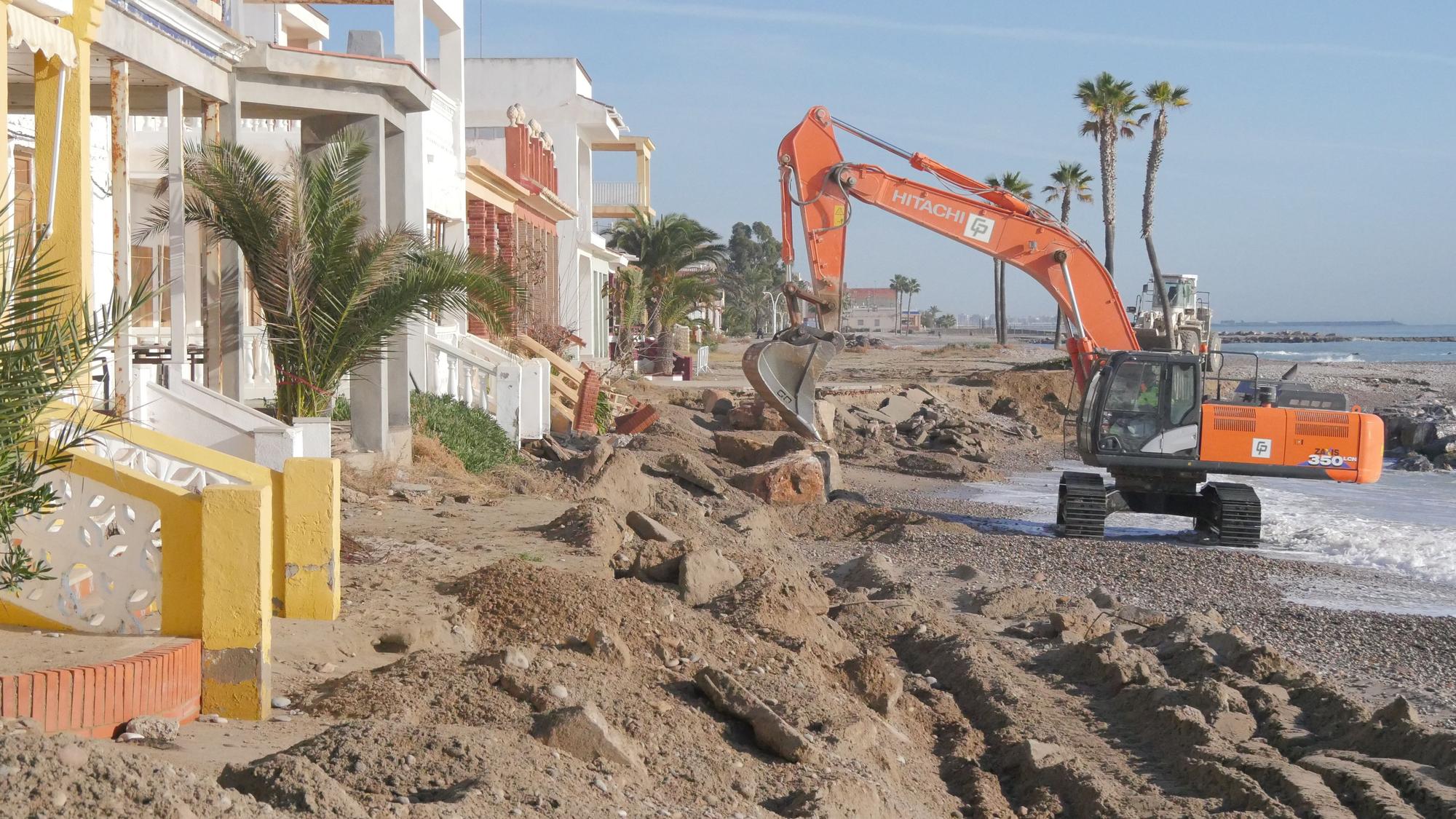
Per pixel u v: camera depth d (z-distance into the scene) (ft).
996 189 75.00
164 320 64.08
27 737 13.37
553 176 124.06
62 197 31.60
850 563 54.13
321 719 21.18
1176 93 214.28
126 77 37.14
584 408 88.89
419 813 15.80
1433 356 426.51
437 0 81.46
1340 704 32.71
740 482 74.84
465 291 51.39
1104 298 74.84
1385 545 69.41
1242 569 59.77
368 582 33.30
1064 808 26.02
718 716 25.31
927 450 117.19
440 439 60.75
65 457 21.01
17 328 19.93
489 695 22.65
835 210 75.61
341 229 47.52
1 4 27.76
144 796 13.19
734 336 442.09
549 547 41.01
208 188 44.60
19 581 21.43
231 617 21.08
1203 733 29.99
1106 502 69.21
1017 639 41.68
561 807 17.47
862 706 29.84
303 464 27.43
